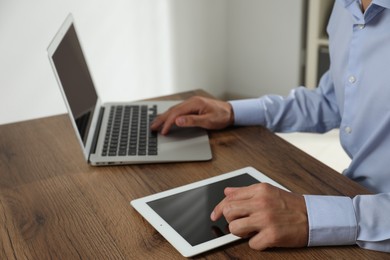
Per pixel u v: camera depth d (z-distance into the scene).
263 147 1.26
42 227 0.98
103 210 1.03
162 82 3.08
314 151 2.70
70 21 1.37
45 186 1.12
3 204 1.06
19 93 2.53
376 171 1.19
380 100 1.14
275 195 0.95
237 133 1.34
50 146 1.29
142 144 1.26
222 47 3.27
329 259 0.89
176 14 2.98
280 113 1.40
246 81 3.29
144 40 2.91
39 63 2.54
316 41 2.77
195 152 1.23
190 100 1.36
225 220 0.98
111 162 1.19
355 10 1.16
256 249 0.91
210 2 3.10
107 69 2.83
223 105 1.37
